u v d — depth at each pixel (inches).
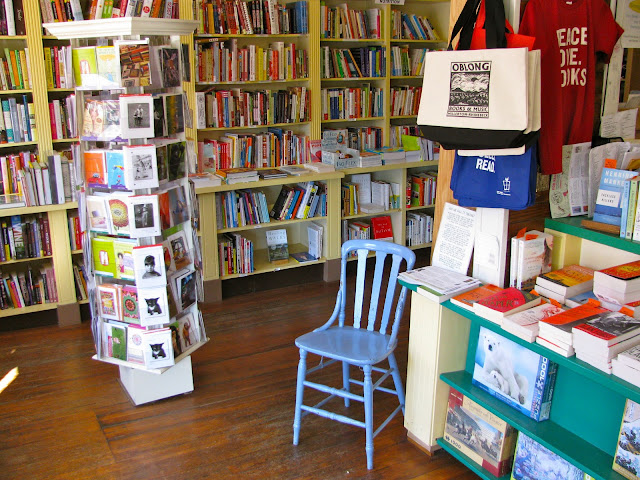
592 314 93.4
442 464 120.2
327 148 225.1
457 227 118.7
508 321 96.4
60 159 174.2
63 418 135.1
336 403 141.5
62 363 160.7
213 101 199.0
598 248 109.8
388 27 226.5
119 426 132.1
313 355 165.6
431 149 238.2
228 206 202.4
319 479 115.1
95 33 124.5
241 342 173.2
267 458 121.3
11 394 145.3
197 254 142.6
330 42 229.5
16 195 175.6
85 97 130.5
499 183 101.7
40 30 169.3
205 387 148.9
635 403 87.0
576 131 110.3
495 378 109.1
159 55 126.6
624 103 131.7
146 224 127.0
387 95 233.9
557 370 101.0
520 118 90.0
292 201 213.8
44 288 182.2
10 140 173.2
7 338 175.8
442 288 110.7
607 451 94.5
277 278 216.5
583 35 105.3
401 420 135.6
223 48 197.0
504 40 92.9
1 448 124.3
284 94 211.6
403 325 184.7
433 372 117.3
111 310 136.2
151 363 135.0
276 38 219.1
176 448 124.5
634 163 103.7
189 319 144.4
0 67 168.7
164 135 129.6
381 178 242.4
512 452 109.8
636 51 131.3
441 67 97.7
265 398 143.6
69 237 180.7
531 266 109.0
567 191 112.5
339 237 222.1
